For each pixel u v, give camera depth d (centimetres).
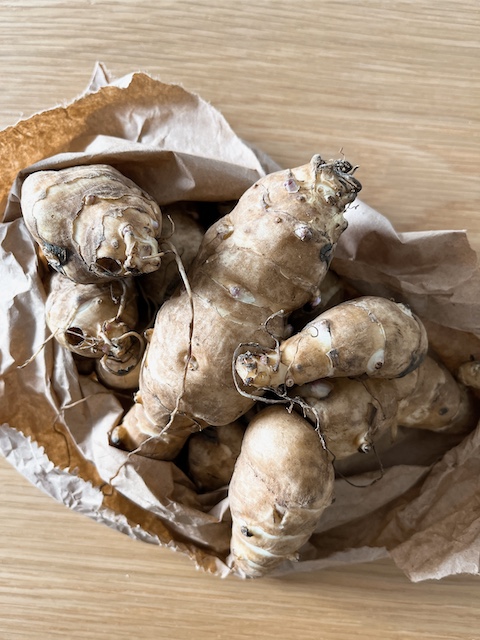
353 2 24
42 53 24
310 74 24
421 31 24
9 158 22
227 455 22
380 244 22
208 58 24
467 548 22
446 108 24
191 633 24
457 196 24
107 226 18
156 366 19
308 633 24
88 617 24
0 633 24
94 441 22
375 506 23
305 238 18
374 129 24
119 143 22
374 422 20
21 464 23
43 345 21
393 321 19
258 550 19
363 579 24
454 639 24
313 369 18
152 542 23
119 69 24
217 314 18
